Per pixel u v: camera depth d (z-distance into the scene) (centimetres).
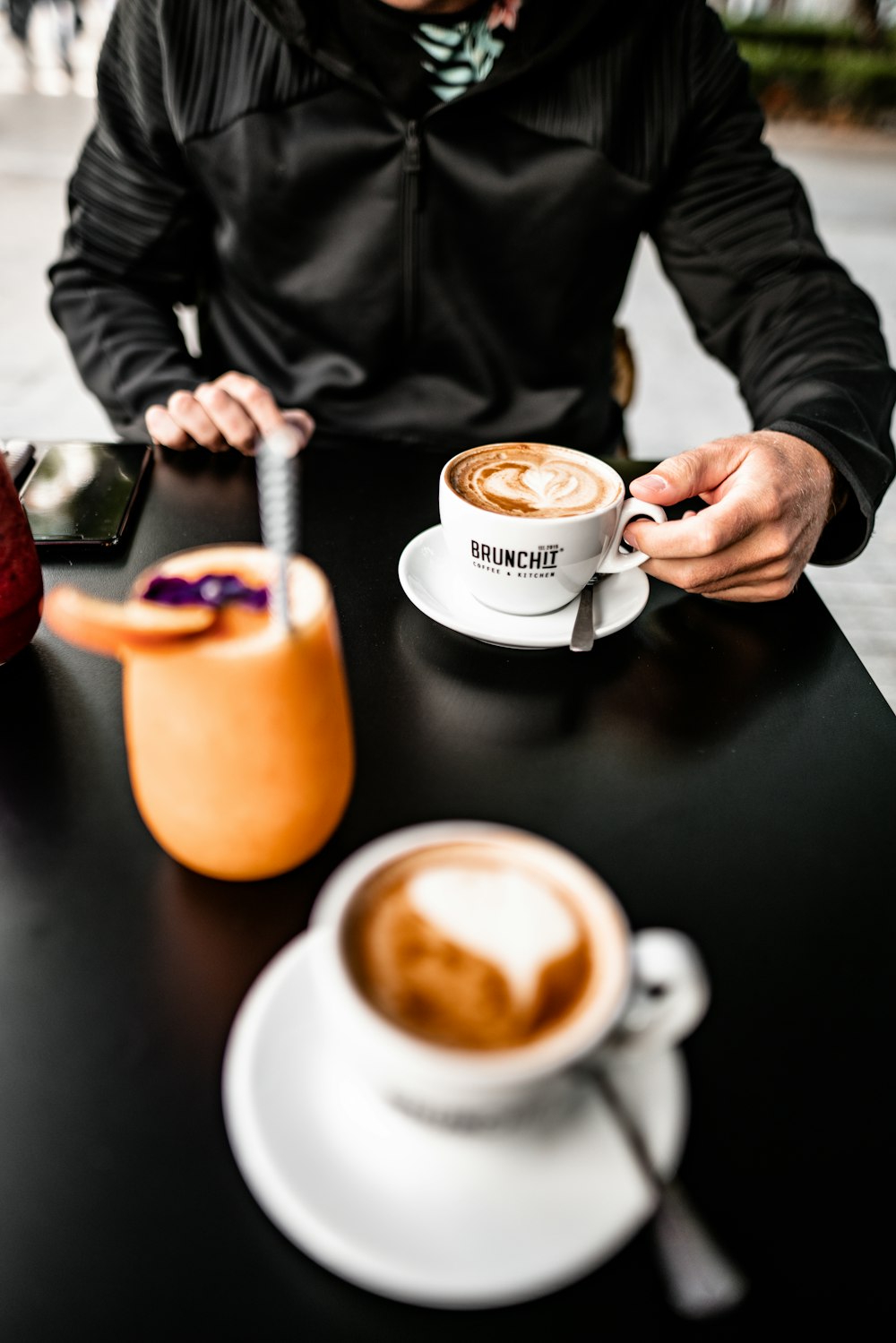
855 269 459
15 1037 45
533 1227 36
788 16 991
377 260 122
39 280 391
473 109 116
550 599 77
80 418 289
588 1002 35
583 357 133
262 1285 37
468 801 60
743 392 124
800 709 71
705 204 126
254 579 50
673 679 73
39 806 58
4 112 659
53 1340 35
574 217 122
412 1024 34
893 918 54
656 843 58
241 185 119
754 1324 36
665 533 75
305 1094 40
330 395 127
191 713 45
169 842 52
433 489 98
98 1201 39
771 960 51
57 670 69
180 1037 45
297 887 53
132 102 121
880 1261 38
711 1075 45
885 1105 44
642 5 116
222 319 132
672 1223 37
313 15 109
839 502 93
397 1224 35
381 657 74
